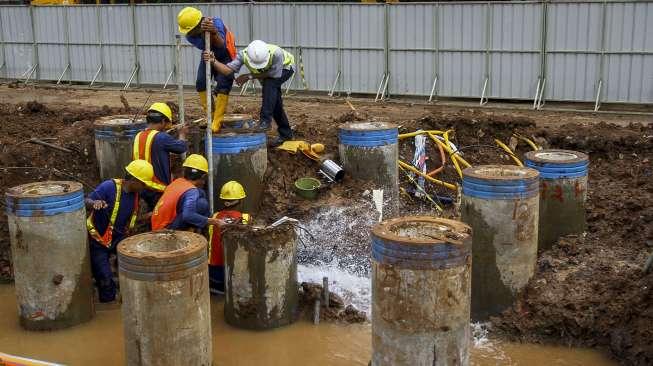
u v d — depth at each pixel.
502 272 8.03
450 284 6.18
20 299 8.29
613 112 15.23
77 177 10.73
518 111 15.67
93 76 20.59
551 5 15.41
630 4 14.81
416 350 6.29
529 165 9.21
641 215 9.51
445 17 16.41
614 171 11.08
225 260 8.21
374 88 17.52
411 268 6.14
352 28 17.33
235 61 9.61
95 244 8.67
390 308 6.30
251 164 9.66
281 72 9.99
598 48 15.25
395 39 17.00
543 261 8.69
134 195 8.66
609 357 7.42
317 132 11.95
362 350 7.75
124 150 10.27
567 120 14.43
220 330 8.22
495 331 7.95
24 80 21.41
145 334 6.70
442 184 11.00
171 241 7.05
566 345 7.69
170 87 19.77
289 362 7.52
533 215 7.99
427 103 16.78
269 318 8.15
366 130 10.13
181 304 6.68
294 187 10.23
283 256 8.09
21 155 10.70
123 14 19.64
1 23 21.25
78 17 20.23
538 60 15.82
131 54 19.91
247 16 18.28
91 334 8.23
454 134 11.91
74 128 11.87
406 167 11.12
